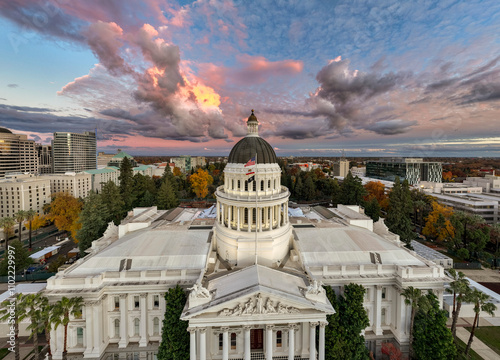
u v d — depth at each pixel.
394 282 46.47
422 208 108.81
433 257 77.75
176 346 38.28
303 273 46.47
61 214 102.94
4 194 117.56
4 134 169.12
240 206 49.94
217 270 47.78
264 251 49.38
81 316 42.62
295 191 148.50
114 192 97.00
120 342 43.78
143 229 60.47
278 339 42.19
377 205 100.88
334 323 40.38
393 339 46.25
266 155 52.00
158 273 44.62
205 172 170.62
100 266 46.78
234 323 34.50
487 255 82.06
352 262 49.47
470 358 42.97
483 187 148.88
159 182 166.38
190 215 80.12
